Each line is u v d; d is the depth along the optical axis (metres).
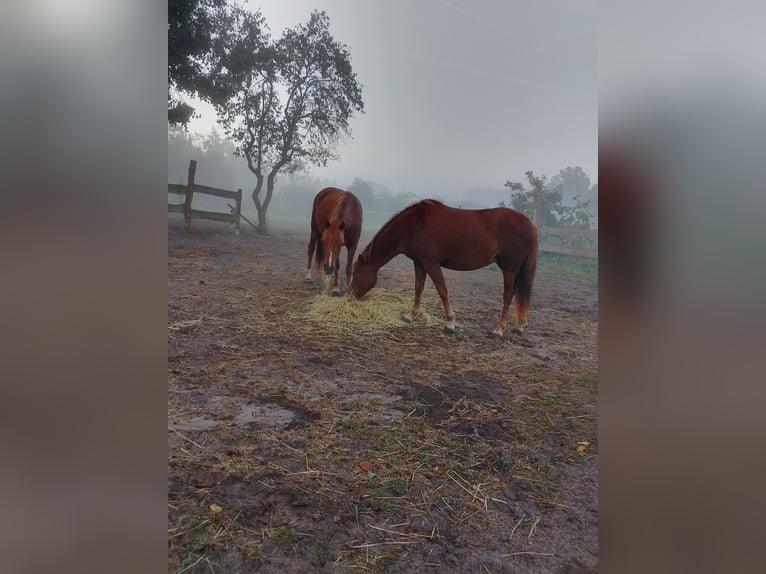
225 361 1.68
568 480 1.75
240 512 1.45
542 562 1.58
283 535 1.44
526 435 1.82
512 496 1.68
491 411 1.84
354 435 1.69
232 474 1.50
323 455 1.62
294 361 1.78
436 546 1.53
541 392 1.92
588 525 1.68
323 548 1.45
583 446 1.82
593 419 1.89
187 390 1.60
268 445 1.59
